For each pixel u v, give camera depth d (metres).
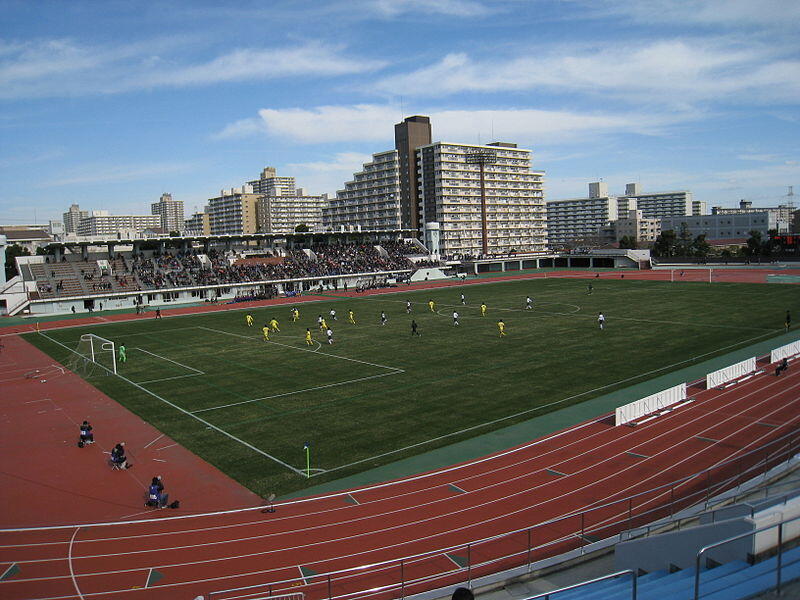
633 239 179.38
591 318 67.62
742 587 10.53
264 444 30.92
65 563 19.67
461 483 25.20
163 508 23.95
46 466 28.77
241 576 18.67
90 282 99.50
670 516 20.48
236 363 50.56
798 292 84.50
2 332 76.56
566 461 27.03
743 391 36.28
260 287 110.12
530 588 16.88
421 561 19.27
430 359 49.03
